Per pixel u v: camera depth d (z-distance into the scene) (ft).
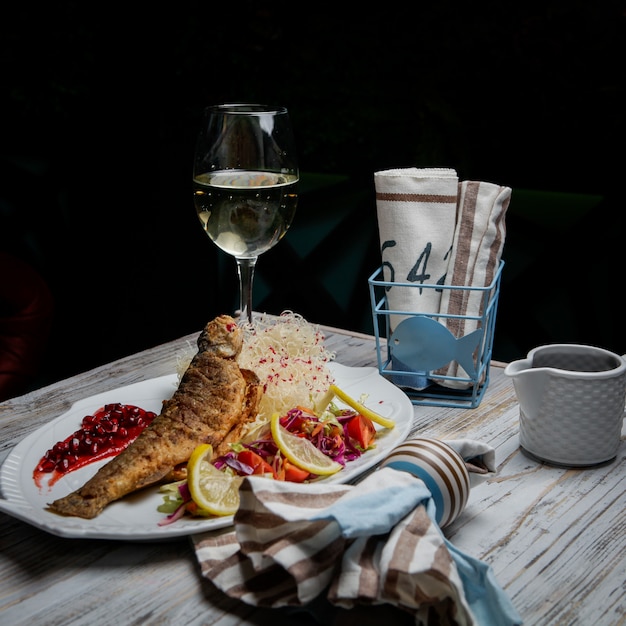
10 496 3.16
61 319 10.53
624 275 9.71
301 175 10.25
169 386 4.25
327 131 9.88
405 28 9.47
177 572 2.81
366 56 9.58
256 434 3.54
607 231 9.70
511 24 9.36
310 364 4.05
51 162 10.12
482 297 4.12
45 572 2.82
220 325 3.61
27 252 10.52
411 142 9.84
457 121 9.50
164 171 9.44
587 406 3.39
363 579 2.45
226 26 9.30
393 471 2.88
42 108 9.80
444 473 2.93
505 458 3.62
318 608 2.52
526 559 2.87
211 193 4.05
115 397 4.11
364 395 3.98
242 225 4.10
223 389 3.46
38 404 4.25
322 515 2.53
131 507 3.11
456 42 9.45
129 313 9.96
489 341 4.30
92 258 10.06
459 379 4.12
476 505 3.24
